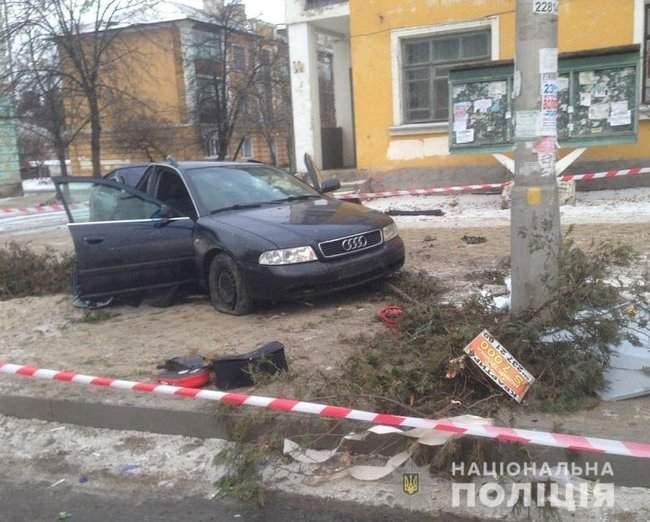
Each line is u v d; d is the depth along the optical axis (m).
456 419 3.89
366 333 5.84
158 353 5.87
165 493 3.96
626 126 11.78
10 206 23.61
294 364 5.19
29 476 4.30
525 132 4.80
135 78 26.44
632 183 13.52
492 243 9.54
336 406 4.23
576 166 13.83
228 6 28.41
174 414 4.53
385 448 4.00
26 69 20.84
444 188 14.55
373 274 6.91
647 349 4.31
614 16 13.24
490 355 4.19
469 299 5.32
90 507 3.88
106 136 28.38
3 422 5.07
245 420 4.26
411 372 4.36
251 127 31.80
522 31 4.77
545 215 4.79
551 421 3.96
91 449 4.54
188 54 30.23
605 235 9.37
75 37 20.77
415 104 15.58
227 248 6.75
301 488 3.88
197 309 7.34
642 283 5.52
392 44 15.27
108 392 4.99
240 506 3.78
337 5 16.83
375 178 15.89
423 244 9.88
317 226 6.81
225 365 4.83
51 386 5.25
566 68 11.91
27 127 23.97
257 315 6.79
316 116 17.72
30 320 7.52
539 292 4.80
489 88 12.38
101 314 7.36
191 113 29.98
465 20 14.52
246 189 7.77
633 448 3.47
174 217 7.34
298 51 17.47
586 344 4.26
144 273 7.43
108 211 7.63
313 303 7.05
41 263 9.15
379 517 3.56
